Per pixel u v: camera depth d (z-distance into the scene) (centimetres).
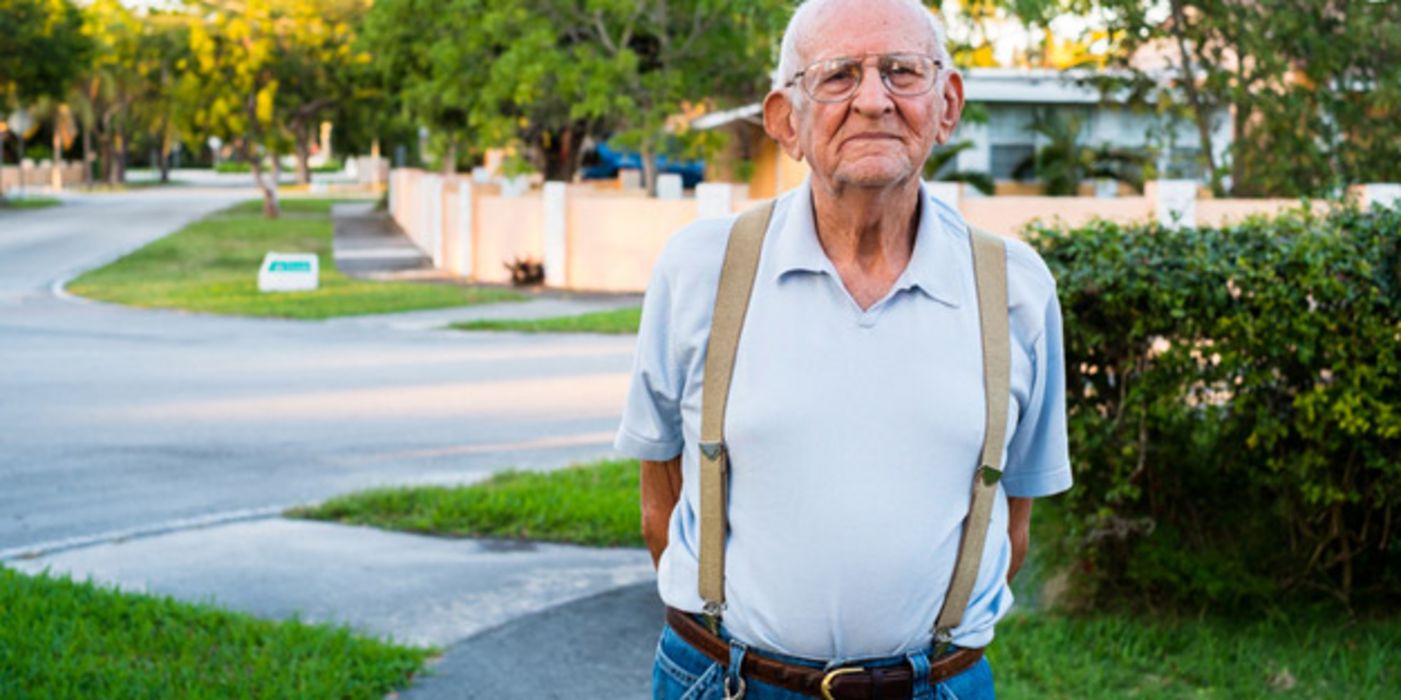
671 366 224
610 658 528
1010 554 245
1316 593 553
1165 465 554
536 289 2400
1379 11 1889
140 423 1080
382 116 4594
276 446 987
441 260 2852
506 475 855
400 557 679
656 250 2356
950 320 214
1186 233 535
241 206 5456
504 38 2488
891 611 213
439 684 496
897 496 210
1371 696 466
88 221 4400
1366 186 1764
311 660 493
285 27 4303
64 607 542
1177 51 2250
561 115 2709
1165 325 512
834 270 212
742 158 3120
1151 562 538
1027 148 2505
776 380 212
